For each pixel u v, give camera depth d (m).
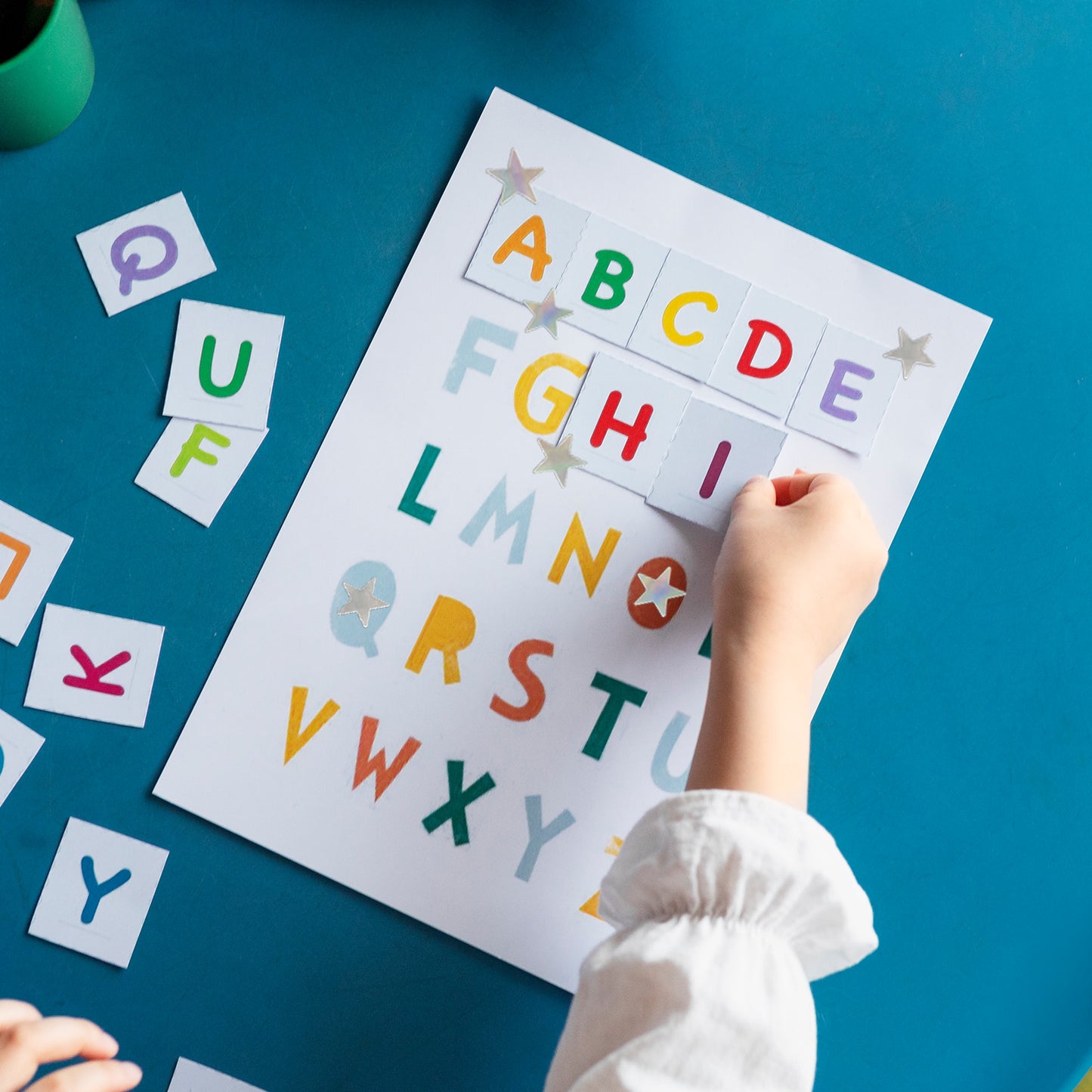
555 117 0.56
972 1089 0.56
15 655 0.56
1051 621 0.56
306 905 0.56
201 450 0.56
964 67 0.56
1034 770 0.56
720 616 0.48
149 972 0.56
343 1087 0.56
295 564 0.56
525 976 0.56
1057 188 0.56
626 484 0.56
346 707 0.56
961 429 0.56
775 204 0.56
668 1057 0.38
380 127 0.56
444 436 0.56
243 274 0.56
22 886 0.56
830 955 0.43
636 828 0.43
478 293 0.56
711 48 0.56
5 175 0.56
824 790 0.56
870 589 0.50
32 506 0.56
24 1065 0.47
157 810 0.56
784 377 0.56
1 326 0.56
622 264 0.56
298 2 0.56
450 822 0.56
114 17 0.56
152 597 0.56
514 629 0.56
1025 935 0.56
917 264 0.56
